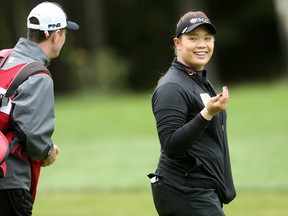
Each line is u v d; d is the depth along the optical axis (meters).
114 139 41.69
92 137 42.84
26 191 14.60
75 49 94.50
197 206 14.32
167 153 14.02
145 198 28.02
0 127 14.38
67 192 29.94
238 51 106.00
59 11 15.21
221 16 105.00
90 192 29.78
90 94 77.75
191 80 14.52
